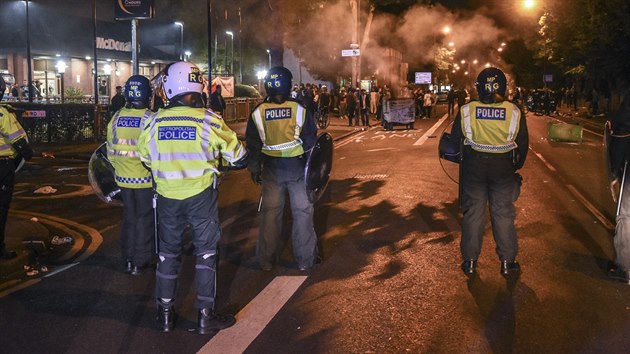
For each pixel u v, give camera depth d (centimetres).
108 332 527
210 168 523
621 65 3459
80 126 2222
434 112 4338
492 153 646
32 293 629
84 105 2212
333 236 850
